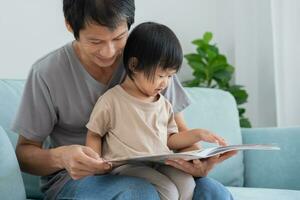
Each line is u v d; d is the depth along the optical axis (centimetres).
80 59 126
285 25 231
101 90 127
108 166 101
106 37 110
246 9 250
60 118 127
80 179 110
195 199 109
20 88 152
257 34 249
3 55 197
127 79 123
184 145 125
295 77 230
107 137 119
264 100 250
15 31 199
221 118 184
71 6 111
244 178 182
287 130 179
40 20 205
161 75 117
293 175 171
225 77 237
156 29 117
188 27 253
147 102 120
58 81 124
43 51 206
